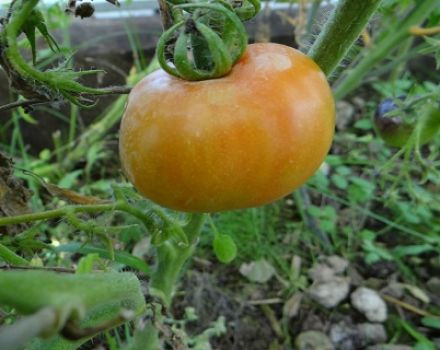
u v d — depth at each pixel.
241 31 0.14
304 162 0.14
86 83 0.44
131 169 0.15
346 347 0.34
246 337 0.34
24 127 0.45
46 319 0.09
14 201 0.21
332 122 0.15
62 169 0.43
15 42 0.15
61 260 0.31
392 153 0.46
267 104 0.14
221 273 0.37
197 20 0.14
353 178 0.42
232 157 0.14
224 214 0.39
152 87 0.14
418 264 0.40
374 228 0.42
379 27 0.34
